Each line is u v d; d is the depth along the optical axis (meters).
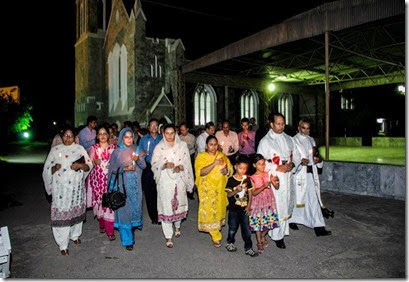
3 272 4.12
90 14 34.25
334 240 5.48
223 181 5.23
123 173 5.16
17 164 18.47
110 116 32.88
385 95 33.41
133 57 28.16
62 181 4.92
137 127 10.22
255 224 4.80
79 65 36.00
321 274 4.22
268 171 5.09
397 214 6.96
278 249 5.12
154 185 6.67
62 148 5.04
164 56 29.59
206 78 22.30
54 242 5.57
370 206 7.65
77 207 5.09
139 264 4.62
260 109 32.19
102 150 5.88
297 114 34.91
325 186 9.65
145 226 6.55
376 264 4.51
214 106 29.39
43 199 9.09
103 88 34.56
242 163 4.71
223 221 5.38
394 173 8.29
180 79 19.86
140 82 28.31
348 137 31.52
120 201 4.88
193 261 4.70
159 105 27.41
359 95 34.59
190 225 6.60
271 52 17.59
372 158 17.77
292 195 5.26
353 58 19.34
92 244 5.47
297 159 5.46
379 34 14.31
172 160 5.32
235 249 5.07
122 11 30.36
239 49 14.95
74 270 4.43
